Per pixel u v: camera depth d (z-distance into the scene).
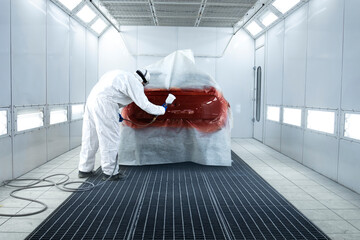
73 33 5.77
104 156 3.59
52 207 2.76
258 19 6.66
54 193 3.15
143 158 4.29
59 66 5.06
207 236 2.20
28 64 3.96
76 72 5.98
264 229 2.32
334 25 3.78
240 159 4.98
